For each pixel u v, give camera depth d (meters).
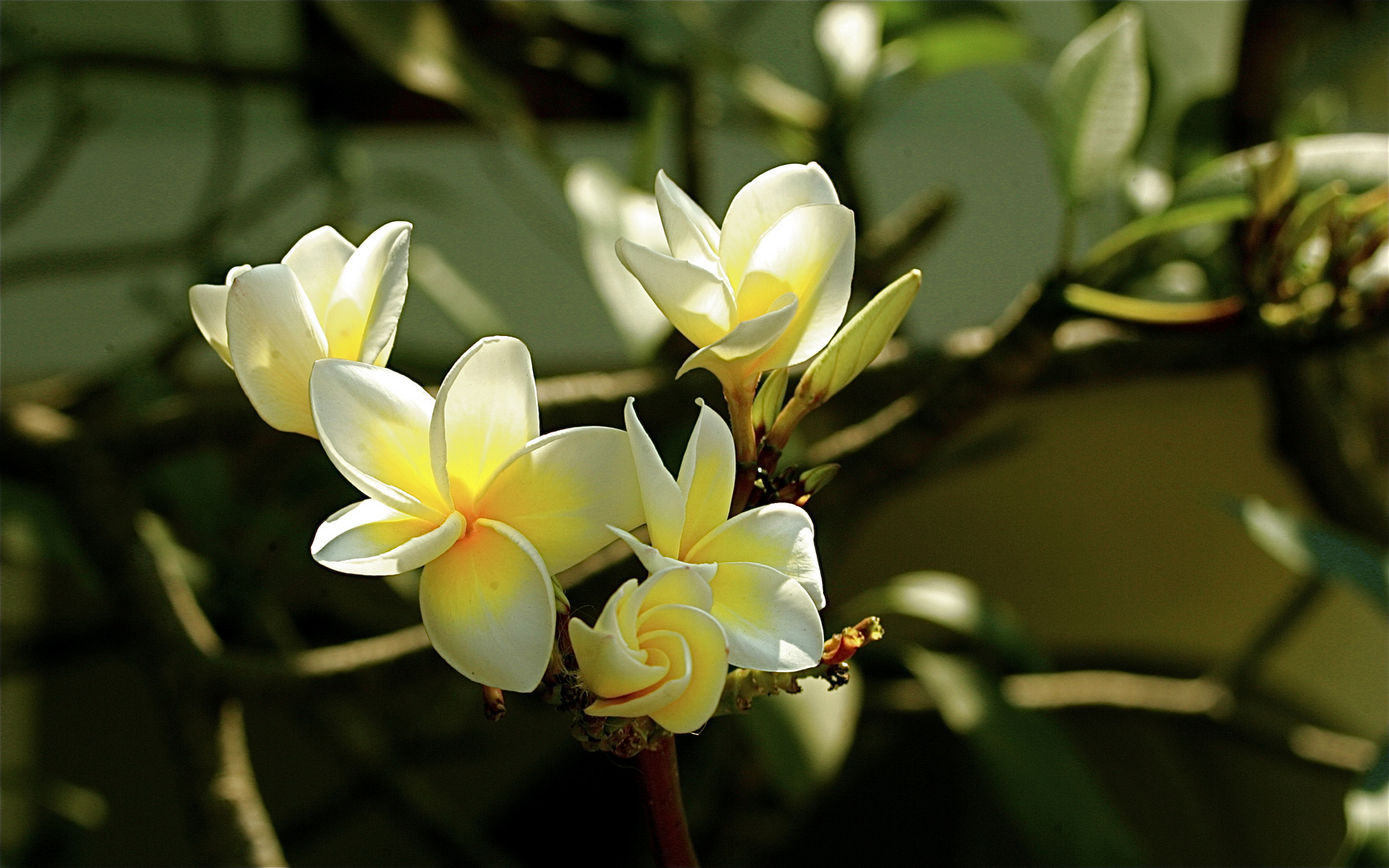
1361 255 1.11
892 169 2.71
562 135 2.64
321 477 2.01
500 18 2.14
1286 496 2.96
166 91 2.71
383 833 2.87
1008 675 2.09
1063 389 1.55
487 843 2.57
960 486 3.00
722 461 0.91
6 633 2.36
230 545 2.01
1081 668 2.63
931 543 3.00
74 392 2.10
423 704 2.37
